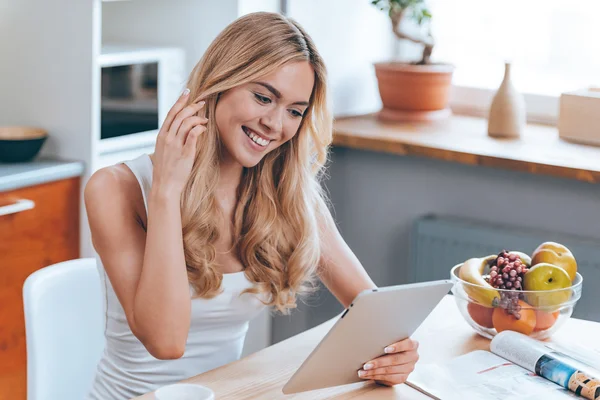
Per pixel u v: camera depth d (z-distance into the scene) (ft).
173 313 5.14
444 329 5.88
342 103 10.21
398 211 9.63
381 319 4.62
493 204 9.00
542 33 9.89
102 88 8.28
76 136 8.29
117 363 5.73
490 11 10.16
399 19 9.73
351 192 9.91
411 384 5.03
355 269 6.27
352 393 4.91
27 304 5.62
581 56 9.71
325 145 5.97
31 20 8.28
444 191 9.28
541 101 10.00
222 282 5.62
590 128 8.92
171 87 9.07
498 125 9.18
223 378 4.98
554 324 5.61
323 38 9.69
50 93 8.34
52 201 8.11
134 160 5.69
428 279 9.30
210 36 9.12
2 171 7.76
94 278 6.02
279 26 5.41
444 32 10.48
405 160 9.47
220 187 5.79
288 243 5.90
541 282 5.54
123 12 9.61
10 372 8.14
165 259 5.14
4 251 7.77
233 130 5.46
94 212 5.39
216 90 5.38
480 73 10.36
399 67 9.65
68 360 5.88
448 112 10.20
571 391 4.91
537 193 8.71
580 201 8.48
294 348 5.47
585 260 8.32
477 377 5.07
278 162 5.89
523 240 8.66
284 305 5.99
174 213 5.20
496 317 5.56
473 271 5.71
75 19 8.05
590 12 9.55
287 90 5.36
